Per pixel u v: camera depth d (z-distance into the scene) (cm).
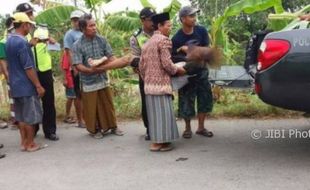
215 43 830
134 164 536
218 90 798
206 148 586
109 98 664
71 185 479
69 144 638
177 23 871
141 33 623
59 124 764
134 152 585
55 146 630
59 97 845
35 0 943
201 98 634
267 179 468
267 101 505
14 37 582
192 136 644
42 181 494
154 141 573
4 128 754
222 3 1275
